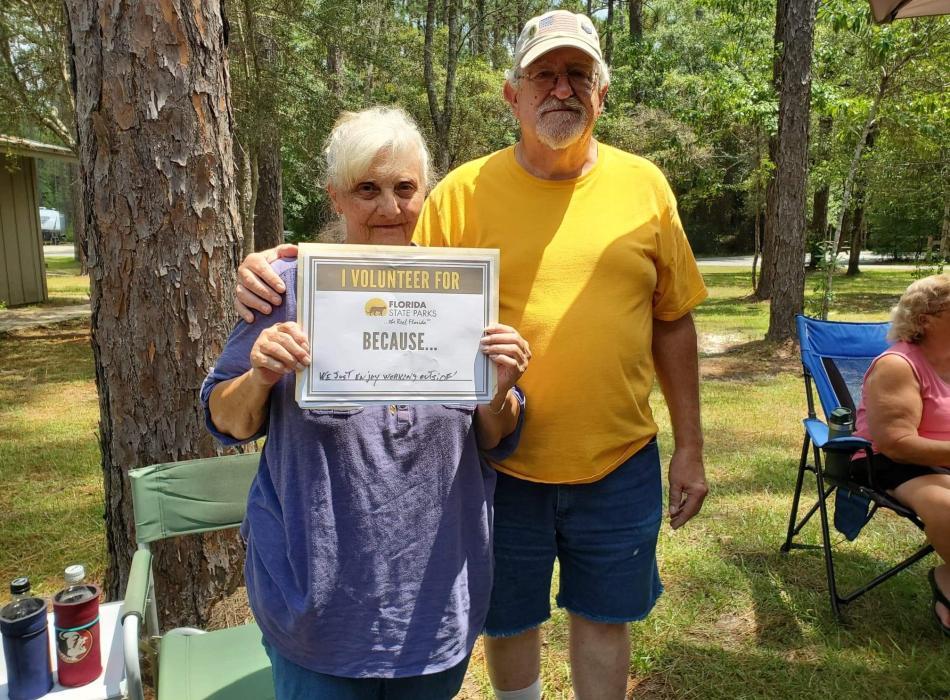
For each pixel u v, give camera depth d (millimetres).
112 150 2375
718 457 4914
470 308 1412
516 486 1957
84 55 2348
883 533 3648
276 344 1275
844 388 3658
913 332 2803
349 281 1361
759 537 3629
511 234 1911
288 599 1366
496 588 2010
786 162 8727
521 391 1758
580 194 1916
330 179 1532
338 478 1371
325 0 9664
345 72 11539
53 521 3947
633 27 20859
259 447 2768
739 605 3014
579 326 1853
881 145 12977
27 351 9469
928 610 2930
